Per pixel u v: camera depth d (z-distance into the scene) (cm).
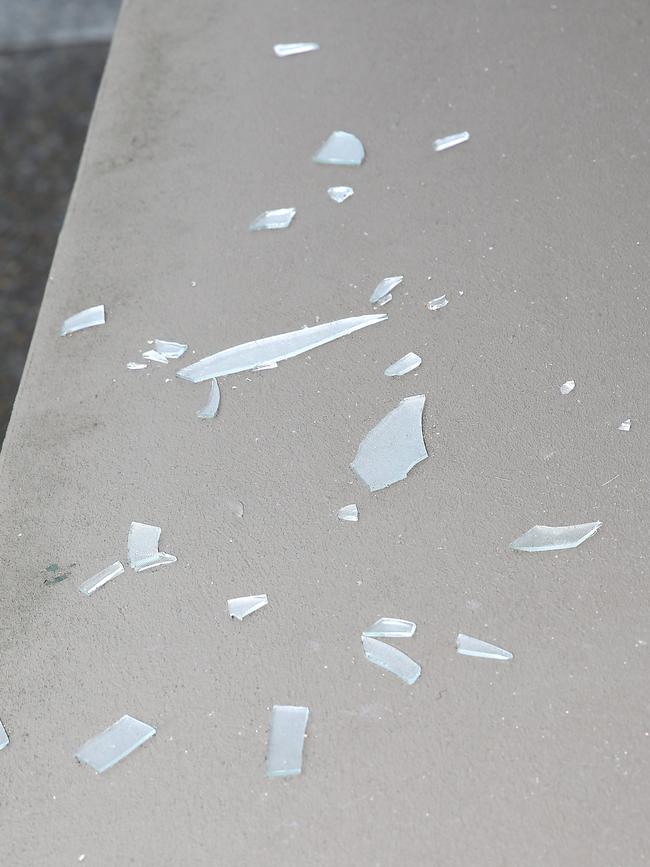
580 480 97
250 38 127
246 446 101
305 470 99
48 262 194
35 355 107
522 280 107
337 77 122
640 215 109
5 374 180
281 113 120
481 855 86
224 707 91
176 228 113
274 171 116
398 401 102
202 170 117
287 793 88
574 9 125
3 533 99
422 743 89
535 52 121
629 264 107
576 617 92
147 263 112
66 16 236
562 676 90
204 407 103
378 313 106
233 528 97
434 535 96
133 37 129
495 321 105
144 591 95
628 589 93
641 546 94
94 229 114
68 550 98
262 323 107
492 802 87
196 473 100
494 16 125
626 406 100
